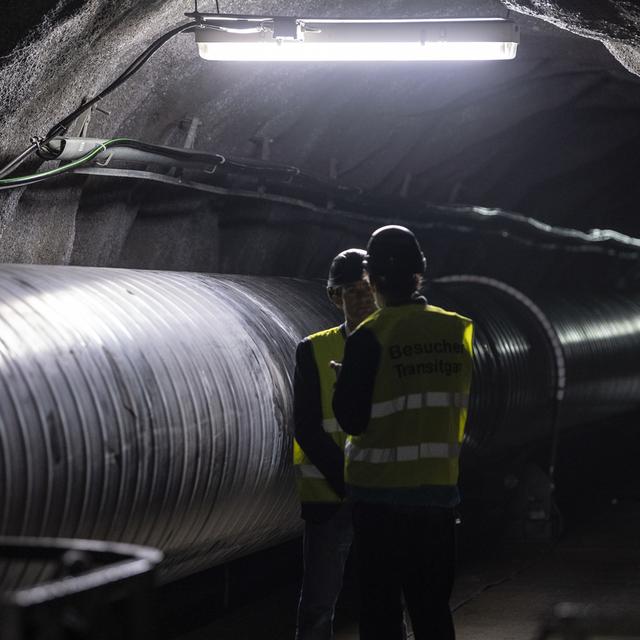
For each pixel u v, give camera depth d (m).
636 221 24.17
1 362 5.13
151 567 3.31
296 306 8.83
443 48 7.90
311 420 6.41
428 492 5.54
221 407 6.68
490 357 12.20
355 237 14.95
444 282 13.89
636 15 9.28
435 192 16.81
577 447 19.89
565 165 18.64
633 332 20.23
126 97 9.21
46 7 6.89
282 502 7.84
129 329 6.22
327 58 8.16
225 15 7.82
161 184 10.62
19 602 2.85
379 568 5.56
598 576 10.73
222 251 12.47
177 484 6.25
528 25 12.00
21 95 7.43
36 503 5.13
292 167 11.34
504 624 8.95
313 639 6.59
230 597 9.77
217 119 10.81
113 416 5.66
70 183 8.84
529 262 21.81
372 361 5.56
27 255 8.62
